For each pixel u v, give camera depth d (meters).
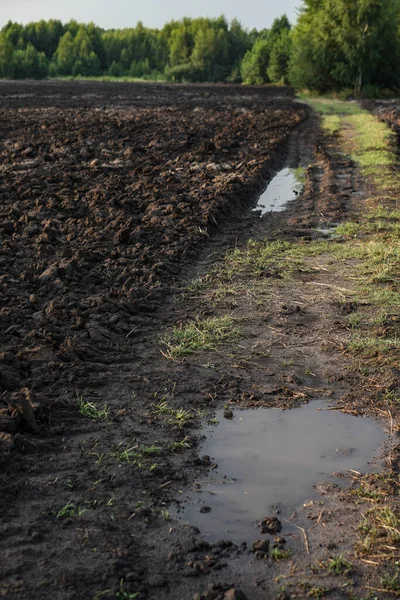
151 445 4.88
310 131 24.98
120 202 11.91
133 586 3.49
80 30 106.56
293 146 21.30
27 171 14.84
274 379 6.01
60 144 18.89
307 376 6.07
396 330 6.93
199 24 99.50
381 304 7.71
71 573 3.53
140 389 5.73
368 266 8.99
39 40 116.06
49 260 8.81
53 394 5.50
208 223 10.92
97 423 5.15
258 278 8.67
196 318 7.24
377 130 23.36
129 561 3.68
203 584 3.56
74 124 23.84
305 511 4.23
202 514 4.18
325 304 7.77
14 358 5.86
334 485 4.50
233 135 21.69
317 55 47.41
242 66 81.81
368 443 5.04
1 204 11.85
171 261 9.11
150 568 3.65
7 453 4.51
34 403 5.17
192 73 92.31
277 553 3.79
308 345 6.70
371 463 4.77
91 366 6.02
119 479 4.43
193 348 6.58
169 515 4.14
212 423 5.27
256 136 21.84
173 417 5.30
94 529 3.91
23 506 4.11
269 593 3.52
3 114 28.20
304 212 12.55
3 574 3.51
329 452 4.91
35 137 20.47
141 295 7.76
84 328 6.78
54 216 11.12
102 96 43.94
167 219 10.89
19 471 4.46
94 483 4.37
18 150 17.67
